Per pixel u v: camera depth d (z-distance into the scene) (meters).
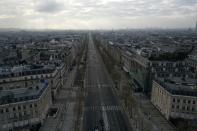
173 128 173.75
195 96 176.88
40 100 174.25
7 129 161.00
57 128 172.38
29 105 167.75
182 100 179.62
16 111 163.62
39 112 172.75
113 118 190.12
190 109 179.88
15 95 170.75
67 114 198.12
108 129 171.00
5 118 160.38
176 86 192.12
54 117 190.75
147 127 174.62
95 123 181.00
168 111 184.75
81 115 195.75
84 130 169.88
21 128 164.12
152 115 196.88
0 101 159.25
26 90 183.88
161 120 187.62
